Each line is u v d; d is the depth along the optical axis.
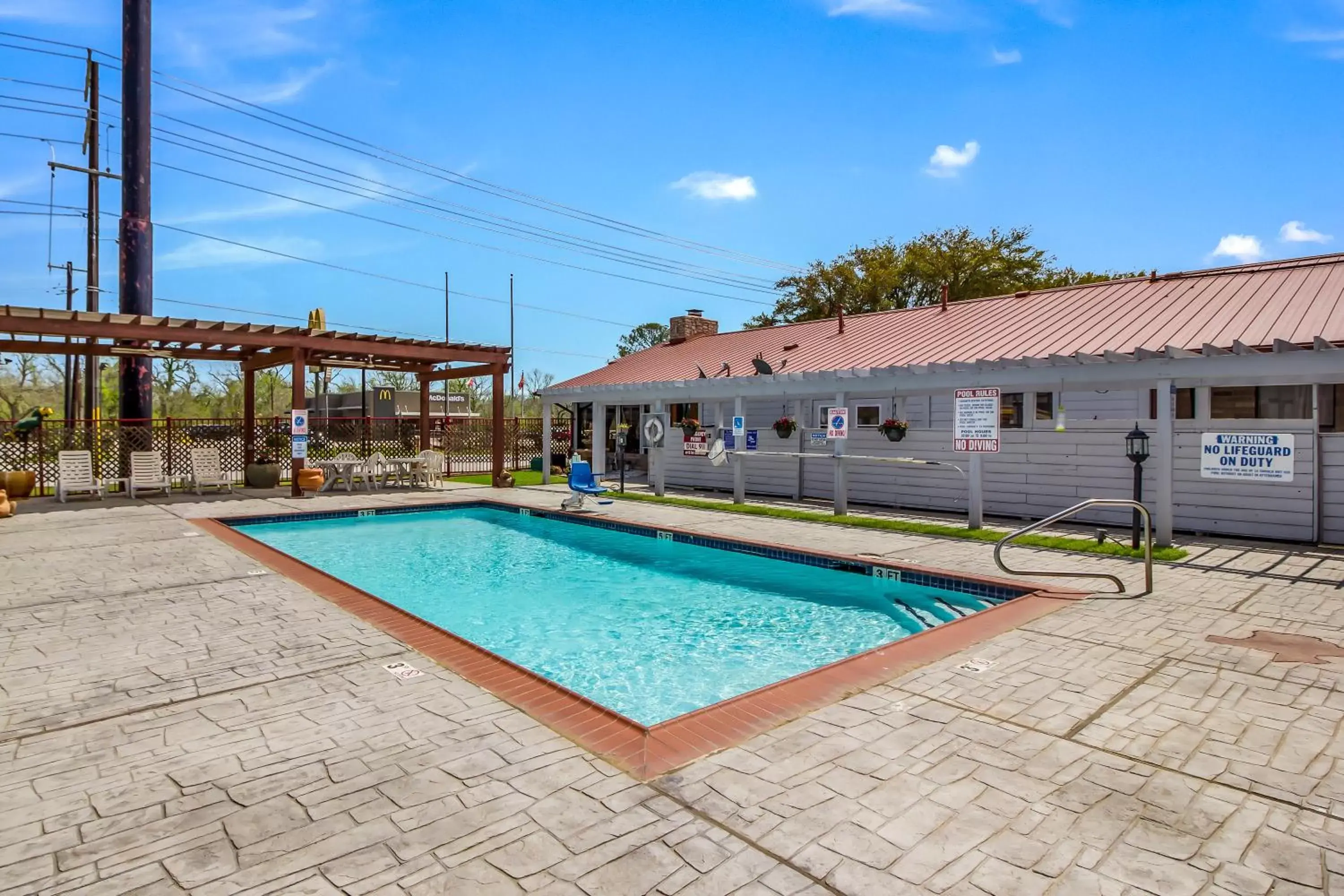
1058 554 8.02
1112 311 11.27
